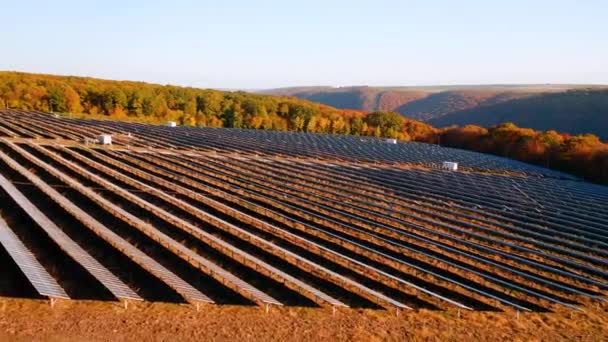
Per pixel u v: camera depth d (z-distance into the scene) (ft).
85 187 120.16
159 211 104.12
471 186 181.88
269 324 57.88
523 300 78.84
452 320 65.41
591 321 70.33
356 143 304.30
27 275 61.62
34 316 53.26
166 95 395.96
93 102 363.97
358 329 58.85
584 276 93.66
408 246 102.37
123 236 90.33
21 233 84.79
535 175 239.09
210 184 144.15
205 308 61.26
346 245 98.48
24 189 114.11
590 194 182.70
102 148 191.83
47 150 164.96
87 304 58.08
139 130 260.83
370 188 161.99
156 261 80.18
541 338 61.62
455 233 116.98
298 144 269.44
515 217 137.49
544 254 102.22
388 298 70.23
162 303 61.41
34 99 339.57
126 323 53.98
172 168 165.07
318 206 127.54
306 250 92.17
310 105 460.14
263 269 80.07
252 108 396.78
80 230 90.02
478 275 87.56
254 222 106.73
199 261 74.90
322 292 74.23
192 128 311.68
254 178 160.45
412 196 152.66
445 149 317.42
